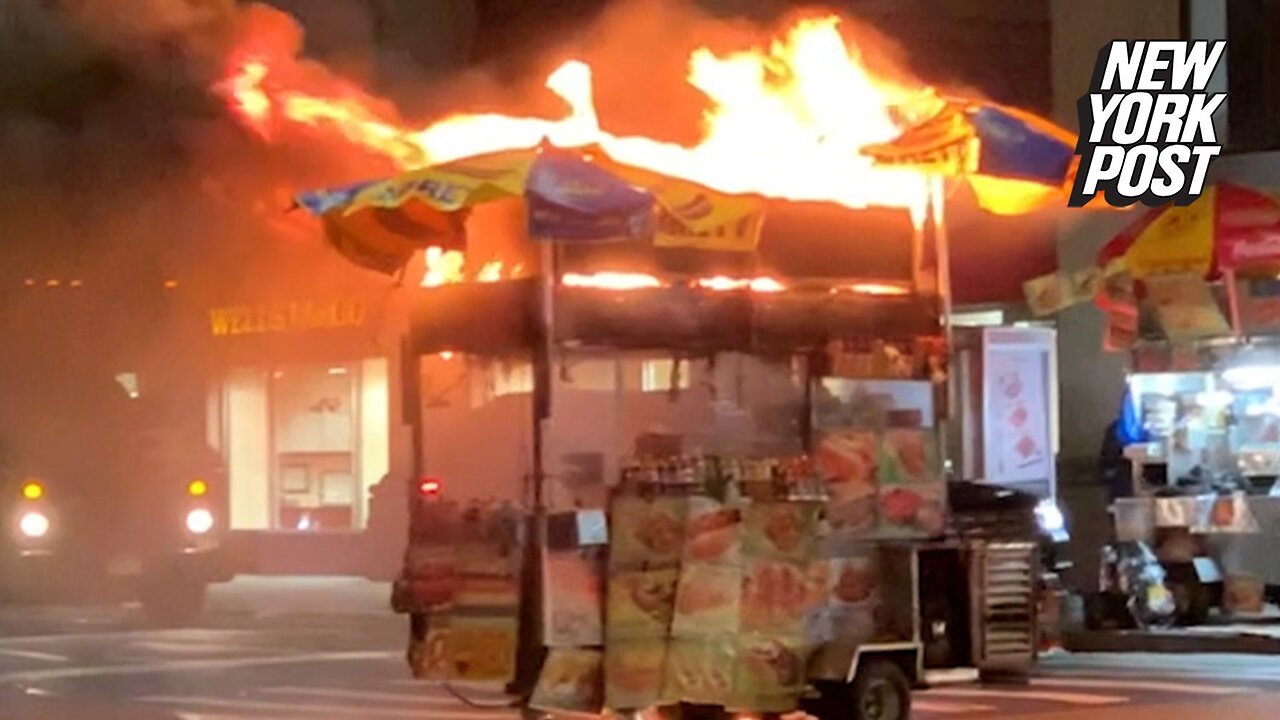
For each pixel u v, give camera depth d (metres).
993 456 18.30
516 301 11.66
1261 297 19.14
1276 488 19.31
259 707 14.69
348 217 12.24
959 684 13.65
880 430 12.48
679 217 11.88
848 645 12.06
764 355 12.30
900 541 12.45
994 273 22.42
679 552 11.70
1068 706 14.16
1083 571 20.92
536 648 11.53
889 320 12.59
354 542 27.11
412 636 11.98
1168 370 19.81
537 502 11.56
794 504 11.91
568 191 11.24
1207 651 18.23
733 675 11.71
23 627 21.31
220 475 21.39
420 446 12.13
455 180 11.49
